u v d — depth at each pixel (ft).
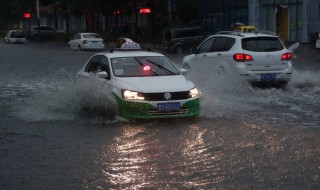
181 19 143.84
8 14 238.68
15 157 25.71
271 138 28.78
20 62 92.99
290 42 123.03
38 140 29.40
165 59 39.34
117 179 21.76
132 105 33.76
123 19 192.75
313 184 20.79
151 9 144.36
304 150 26.04
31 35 195.11
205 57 51.42
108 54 39.70
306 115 36.01
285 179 21.44
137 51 41.14
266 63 47.37
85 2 165.48
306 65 78.89
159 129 31.63
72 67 81.51
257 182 21.09
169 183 21.08
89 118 35.60
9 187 20.97
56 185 21.13
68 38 179.73
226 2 141.38
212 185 20.76
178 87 34.50
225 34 50.55
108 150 26.71
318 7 120.88
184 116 34.37
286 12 126.00
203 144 27.66
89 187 20.80
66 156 25.70
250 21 132.98
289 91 48.16
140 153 25.96
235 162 24.02
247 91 47.29
